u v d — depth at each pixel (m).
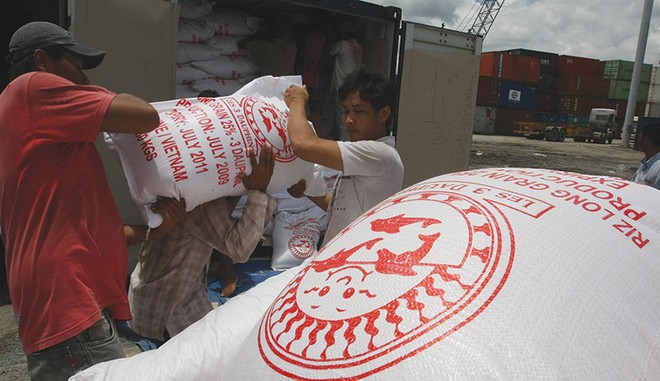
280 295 0.94
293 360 0.76
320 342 0.75
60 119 1.33
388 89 1.67
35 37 1.42
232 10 3.98
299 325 0.80
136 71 2.98
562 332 0.70
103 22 2.81
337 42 4.35
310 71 4.30
